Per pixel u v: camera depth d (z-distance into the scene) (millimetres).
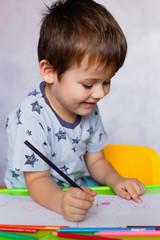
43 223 617
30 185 806
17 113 912
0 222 619
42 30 884
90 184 1113
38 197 734
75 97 805
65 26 812
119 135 2660
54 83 864
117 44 799
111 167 1074
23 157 837
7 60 2510
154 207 695
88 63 764
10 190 803
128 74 2645
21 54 2514
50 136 937
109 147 1184
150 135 2668
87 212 664
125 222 616
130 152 1113
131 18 2613
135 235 560
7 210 676
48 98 946
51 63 837
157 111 2662
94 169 1087
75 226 602
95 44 764
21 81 2531
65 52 785
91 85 801
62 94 834
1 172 2314
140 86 2652
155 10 2596
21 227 591
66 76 802
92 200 628
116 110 2654
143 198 753
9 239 555
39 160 846
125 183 807
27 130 859
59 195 698
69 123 978
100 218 635
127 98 2658
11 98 2535
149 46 2625
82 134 1031
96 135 1100
